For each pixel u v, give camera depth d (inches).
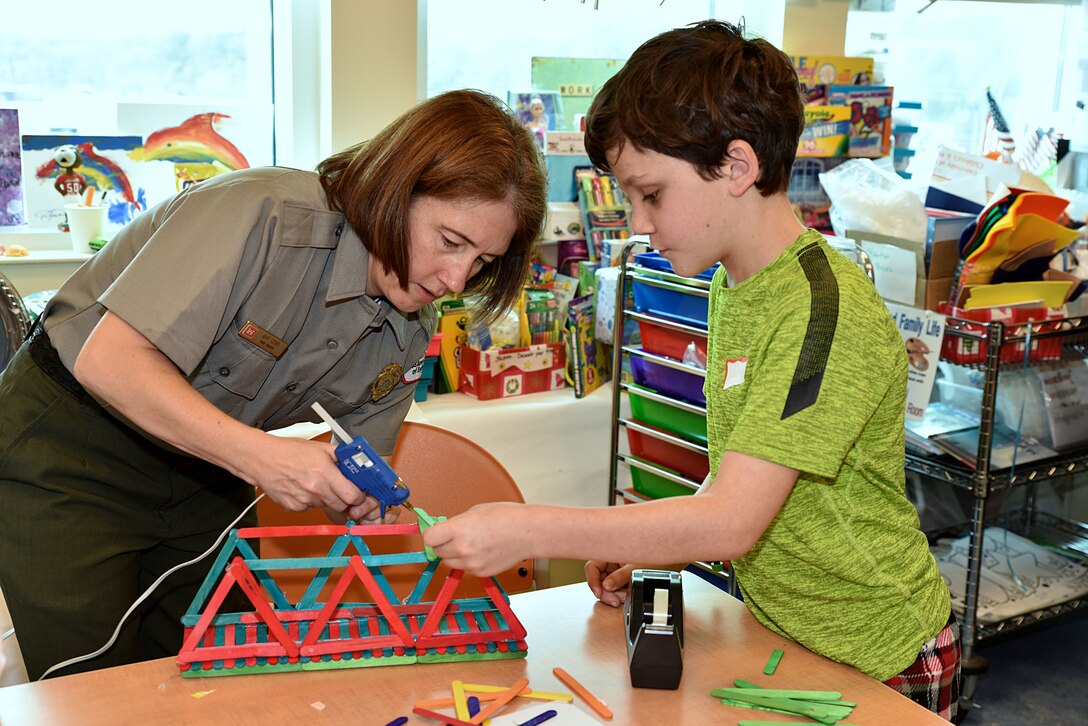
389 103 88.4
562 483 93.2
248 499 58.9
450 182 41.3
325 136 88.7
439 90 99.0
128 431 49.1
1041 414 86.6
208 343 42.4
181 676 38.2
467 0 98.0
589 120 39.9
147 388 40.5
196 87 89.4
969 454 83.0
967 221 84.7
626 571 45.5
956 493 100.7
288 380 49.2
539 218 45.8
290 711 36.0
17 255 80.1
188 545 55.1
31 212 82.7
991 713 85.4
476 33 99.3
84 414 48.2
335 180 46.0
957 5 113.0
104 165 84.8
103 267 47.2
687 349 79.7
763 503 36.0
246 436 40.5
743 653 41.7
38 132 82.6
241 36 90.4
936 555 96.3
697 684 39.0
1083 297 86.1
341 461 40.1
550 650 41.2
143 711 35.7
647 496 89.4
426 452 60.3
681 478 83.3
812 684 39.3
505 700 36.8
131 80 86.7
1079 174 105.5
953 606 87.7
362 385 52.1
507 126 43.3
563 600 45.8
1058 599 90.8
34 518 47.3
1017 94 119.5
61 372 47.9
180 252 41.8
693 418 81.4
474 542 35.9
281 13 88.6
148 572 55.6
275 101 91.6
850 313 37.1
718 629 43.8
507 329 93.4
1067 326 81.6
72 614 47.4
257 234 43.6
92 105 84.4
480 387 90.7
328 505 41.5
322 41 86.9
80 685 37.4
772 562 42.5
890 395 40.1
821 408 35.9
